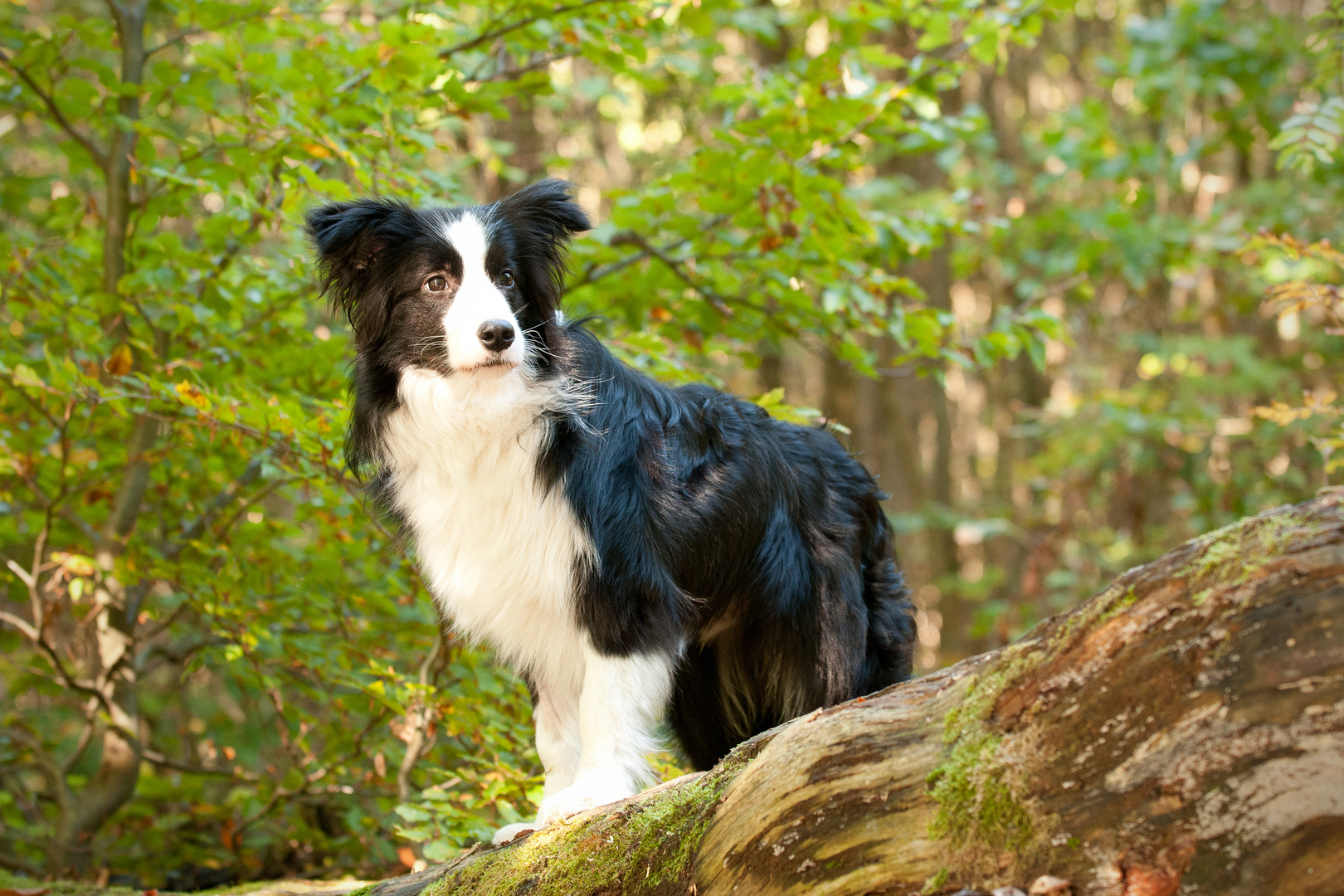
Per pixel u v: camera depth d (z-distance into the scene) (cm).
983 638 1162
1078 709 185
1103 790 180
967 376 1636
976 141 812
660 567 312
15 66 487
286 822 557
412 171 468
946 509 1089
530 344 313
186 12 471
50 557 496
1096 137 900
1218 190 1094
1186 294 1305
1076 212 905
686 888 227
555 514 304
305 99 444
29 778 739
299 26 506
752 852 213
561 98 762
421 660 507
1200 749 173
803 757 213
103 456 530
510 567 311
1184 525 1016
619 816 252
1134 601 186
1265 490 889
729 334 572
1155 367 1120
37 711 692
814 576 360
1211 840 171
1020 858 186
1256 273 885
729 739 382
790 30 967
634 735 304
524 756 429
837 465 380
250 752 645
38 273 493
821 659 359
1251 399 1082
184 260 468
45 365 496
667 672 312
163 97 482
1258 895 167
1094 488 996
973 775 193
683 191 534
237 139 477
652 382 334
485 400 305
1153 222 860
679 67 645
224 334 494
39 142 720
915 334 520
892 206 878
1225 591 176
